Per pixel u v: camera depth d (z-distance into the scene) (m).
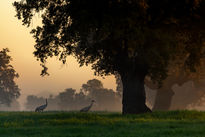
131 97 81.38
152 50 69.38
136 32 66.44
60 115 67.25
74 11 68.94
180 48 83.56
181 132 43.59
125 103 82.31
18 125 55.12
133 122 56.72
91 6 67.69
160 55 69.50
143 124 52.28
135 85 81.19
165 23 74.19
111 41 74.31
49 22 77.62
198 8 72.06
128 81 81.62
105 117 67.56
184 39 83.62
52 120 59.62
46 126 53.09
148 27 72.38
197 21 74.62
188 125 51.25
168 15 72.75
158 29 71.31
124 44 75.31
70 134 42.84
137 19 68.69
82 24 68.25
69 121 57.50
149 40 70.06
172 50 71.62
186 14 73.00
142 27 69.50
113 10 67.31
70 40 79.88
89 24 69.25
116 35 67.12
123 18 65.94
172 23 75.00
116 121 56.78
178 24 75.69
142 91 82.00
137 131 44.78
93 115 67.69
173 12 72.38
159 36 68.75
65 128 48.28
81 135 41.16
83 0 67.06
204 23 74.56
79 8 68.31
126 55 80.06
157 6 71.31
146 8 67.69
